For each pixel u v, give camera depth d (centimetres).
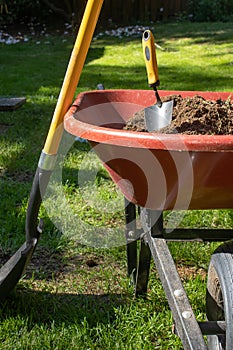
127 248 253
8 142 451
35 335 217
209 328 168
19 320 224
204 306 237
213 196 176
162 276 174
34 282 256
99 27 1201
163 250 183
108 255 281
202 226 310
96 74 731
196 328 152
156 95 210
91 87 647
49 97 609
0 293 231
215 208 187
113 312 233
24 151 433
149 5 1264
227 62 797
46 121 514
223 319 195
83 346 212
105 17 1248
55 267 271
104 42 1024
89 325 226
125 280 256
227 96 244
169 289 167
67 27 1204
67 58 898
